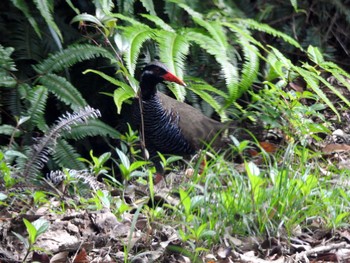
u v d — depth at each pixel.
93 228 7.63
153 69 10.86
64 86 10.77
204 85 11.39
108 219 7.65
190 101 12.02
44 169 11.41
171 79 10.85
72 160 10.48
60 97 10.68
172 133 11.13
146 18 12.35
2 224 7.59
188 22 12.35
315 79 11.58
